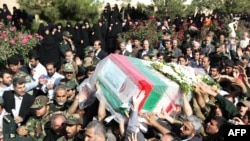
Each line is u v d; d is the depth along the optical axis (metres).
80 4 18.19
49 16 18.05
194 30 18.69
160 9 25.25
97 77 5.62
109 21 20.00
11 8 24.44
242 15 27.27
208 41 13.94
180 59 9.75
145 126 5.42
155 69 5.93
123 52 12.05
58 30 15.33
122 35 16.31
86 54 10.20
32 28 17.09
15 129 6.35
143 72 5.62
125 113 5.29
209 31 18.02
